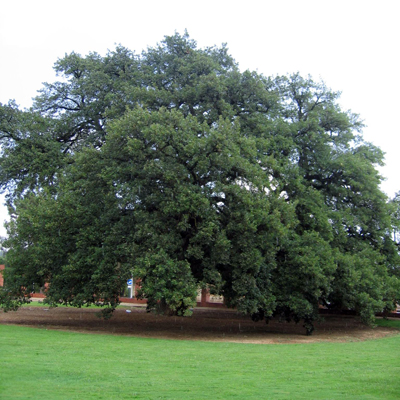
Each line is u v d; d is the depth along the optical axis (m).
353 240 26.95
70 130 31.09
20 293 22.48
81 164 21.27
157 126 19.00
